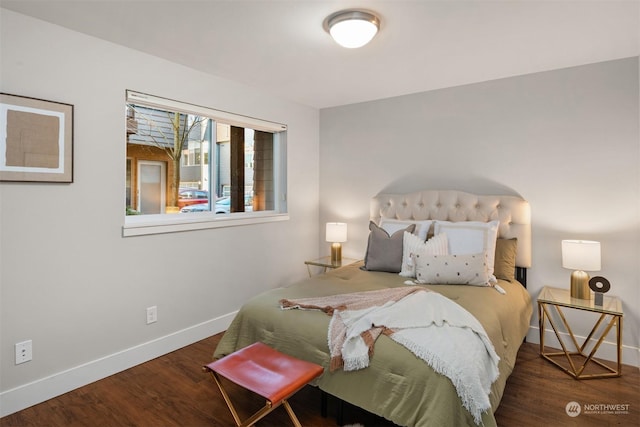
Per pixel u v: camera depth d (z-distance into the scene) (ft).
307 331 6.38
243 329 7.30
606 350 8.74
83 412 6.64
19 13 6.49
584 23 6.81
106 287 7.91
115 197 8.00
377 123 12.53
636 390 7.33
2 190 6.42
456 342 5.31
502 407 6.77
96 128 7.63
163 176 9.48
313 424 6.31
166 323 9.12
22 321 6.72
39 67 6.77
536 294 9.70
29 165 6.66
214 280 10.34
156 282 8.88
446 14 6.46
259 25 6.97
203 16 6.63
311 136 13.69
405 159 11.95
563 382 7.68
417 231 10.29
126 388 7.45
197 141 10.23
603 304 8.07
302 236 13.42
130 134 8.77
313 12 6.46
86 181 7.51
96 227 7.70
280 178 12.82
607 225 8.80
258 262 11.73
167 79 8.86
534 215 9.72
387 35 7.33
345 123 13.29
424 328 5.70
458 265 8.47
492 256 9.05
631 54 8.32
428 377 5.03
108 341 7.97
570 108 9.18
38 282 6.89
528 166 9.79
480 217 10.18
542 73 9.53
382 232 10.44
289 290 8.11
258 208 12.33
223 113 10.27
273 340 6.76
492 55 8.41
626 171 8.55
